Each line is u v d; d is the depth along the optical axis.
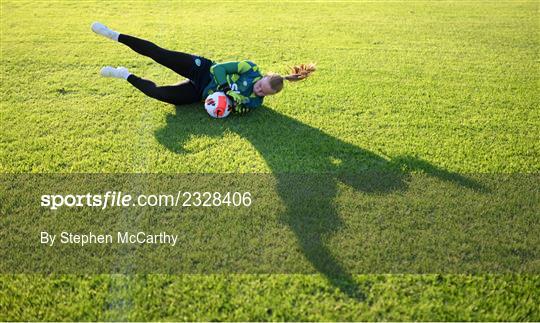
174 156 4.66
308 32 8.55
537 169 4.77
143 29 8.30
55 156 4.61
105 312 3.12
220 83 5.25
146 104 5.61
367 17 9.70
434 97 6.22
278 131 5.14
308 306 3.20
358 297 3.29
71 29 8.16
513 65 7.46
